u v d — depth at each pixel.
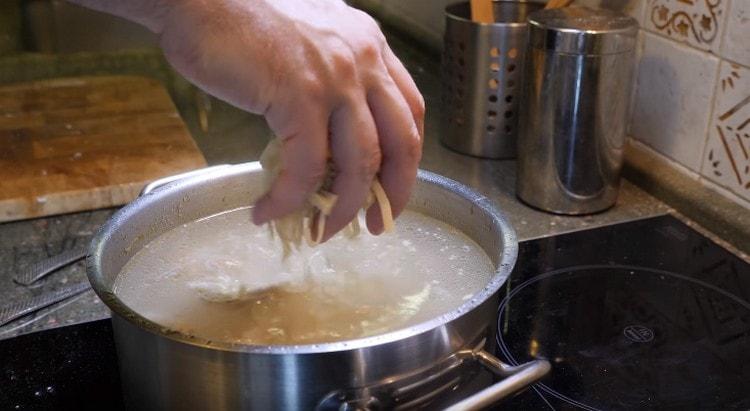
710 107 1.07
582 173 1.09
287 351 0.73
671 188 1.12
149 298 0.87
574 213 1.10
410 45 1.49
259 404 0.74
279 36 0.73
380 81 0.76
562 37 1.03
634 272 1.01
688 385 0.88
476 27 1.17
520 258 1.03
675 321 0.95
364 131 0.74
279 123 0.74
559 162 1.08
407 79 0.80
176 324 0.84
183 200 0.94
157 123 1.28
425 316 0.85
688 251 1.05
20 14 1.60
